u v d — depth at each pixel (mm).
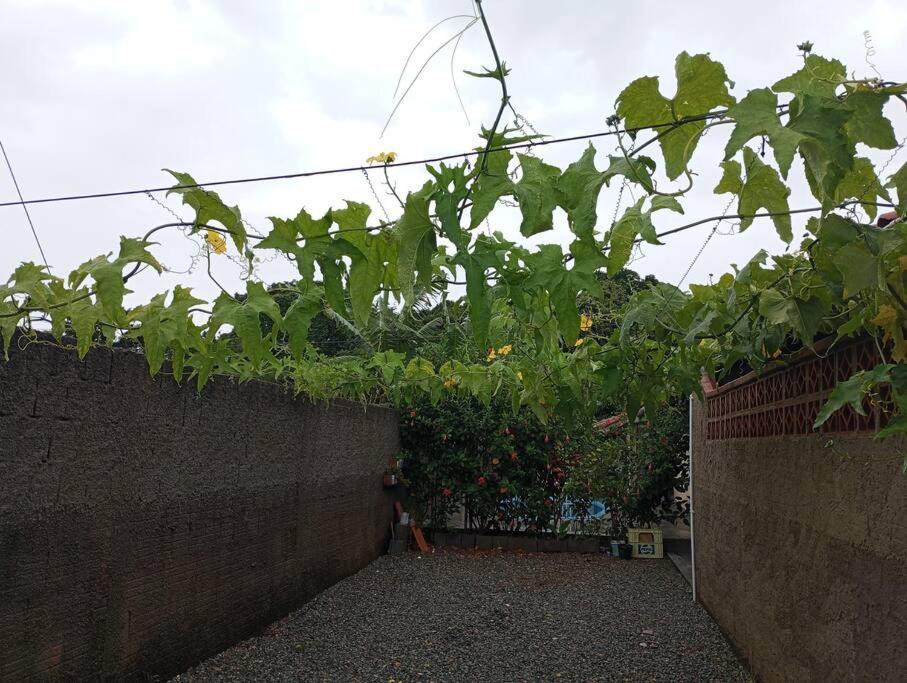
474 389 5359
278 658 4461
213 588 4367
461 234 1887
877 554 2518
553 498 9656
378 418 8484
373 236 2111
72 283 2279
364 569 7672
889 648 2414
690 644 5047
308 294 2457
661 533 8867
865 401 2629
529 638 5145
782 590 3703
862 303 2297
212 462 4348
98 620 3260
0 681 2662
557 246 2271
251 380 4871
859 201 1963
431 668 4426
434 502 9766
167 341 2539
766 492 4043
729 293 3074
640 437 9266
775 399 3943
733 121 1626
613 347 3840
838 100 1620
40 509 2879
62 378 3012
